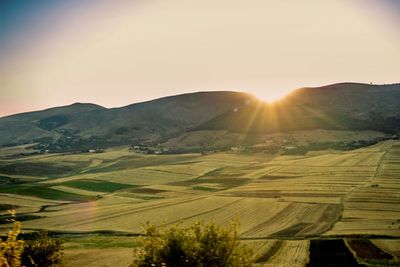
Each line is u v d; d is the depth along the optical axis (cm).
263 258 5319
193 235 2595
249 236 7206
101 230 8388
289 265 4909
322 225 7919
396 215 8544
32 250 3922
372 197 10462
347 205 9719
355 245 6072
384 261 5091
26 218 9612
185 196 12562
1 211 10444
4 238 3925
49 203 11706
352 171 14912
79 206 11275
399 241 6319
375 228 7381
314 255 5466
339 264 4969
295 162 18925
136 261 2611
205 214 9588
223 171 18100
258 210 9725
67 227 8725
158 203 11275
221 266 2484
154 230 2672
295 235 7131
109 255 5675
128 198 12575
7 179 17538
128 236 7744
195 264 2477
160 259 2512
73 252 5975
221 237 2552
